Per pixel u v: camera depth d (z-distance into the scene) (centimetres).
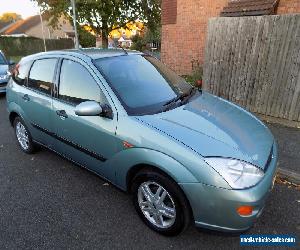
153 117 319
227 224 270
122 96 339
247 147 293
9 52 3644
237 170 266
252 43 654
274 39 617
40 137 465
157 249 302
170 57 1212
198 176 267
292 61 598
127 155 316
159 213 313
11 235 327
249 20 647
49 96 416
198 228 286
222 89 739
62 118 391
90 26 2006
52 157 515
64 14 1928
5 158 515
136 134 307
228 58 705
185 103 365
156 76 400
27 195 402
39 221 348
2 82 967
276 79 630
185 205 285
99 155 356
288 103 621
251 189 263
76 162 411
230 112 367
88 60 372
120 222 343
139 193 329
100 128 340
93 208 370
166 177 290
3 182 437
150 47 2630
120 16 2036
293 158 481
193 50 1123
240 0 857
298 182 418
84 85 367
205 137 289
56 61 414
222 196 261
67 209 369
